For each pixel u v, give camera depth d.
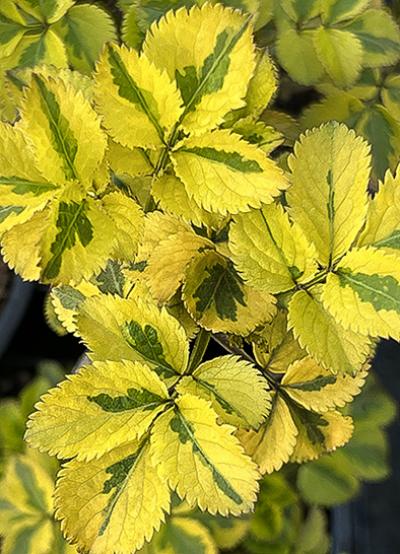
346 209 0.58
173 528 0.87
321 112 0.76
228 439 0.57
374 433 1.00
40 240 0.56
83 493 0.57
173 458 0.57
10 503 0.90
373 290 0.58
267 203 0.57
